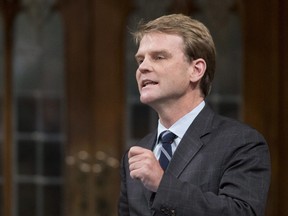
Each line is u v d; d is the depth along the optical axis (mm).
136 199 5082
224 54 9906
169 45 4801
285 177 9656
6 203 10586
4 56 10578
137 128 10188
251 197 4477
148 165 4355
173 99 4895
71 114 10312
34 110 10539
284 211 9664
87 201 10297
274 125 9664
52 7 10430
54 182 10469
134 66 10141
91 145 10258
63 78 10406
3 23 10570
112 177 10203
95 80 10203
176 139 4984
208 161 4738
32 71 10539
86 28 10250
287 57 9609
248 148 4703
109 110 10188
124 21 10141
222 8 9898
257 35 9727
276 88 9648
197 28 4906
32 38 10531
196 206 4305
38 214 10547
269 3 9664
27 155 10562
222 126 4922
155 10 10086
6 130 10586
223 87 9922
